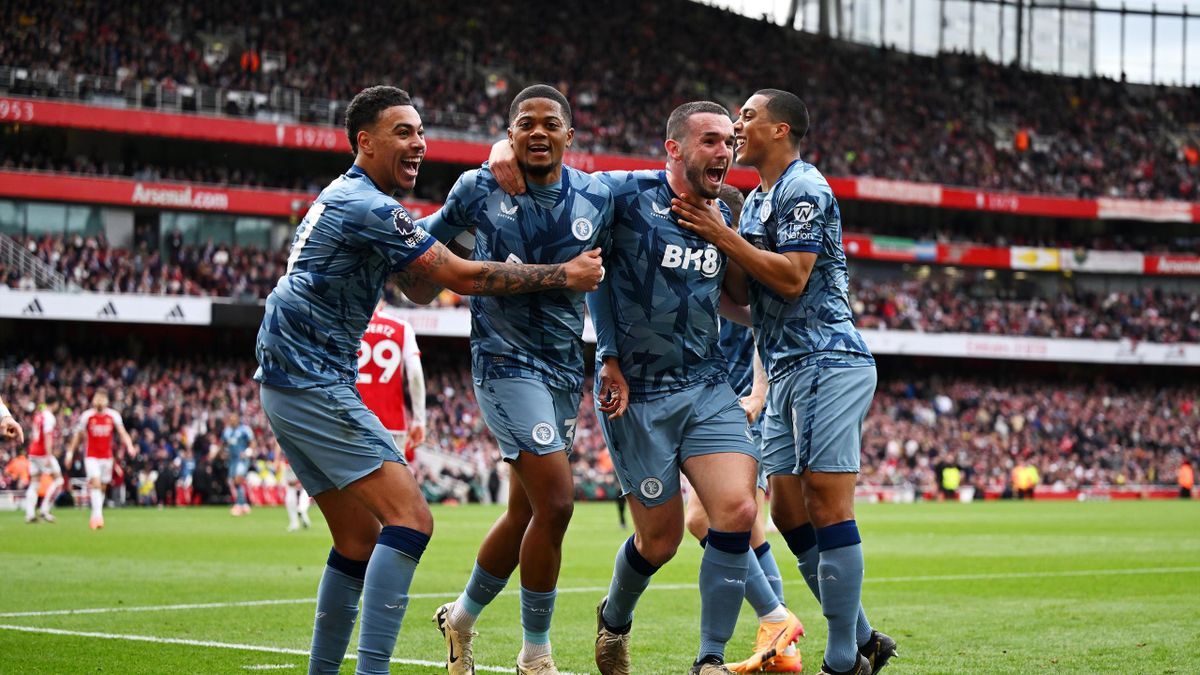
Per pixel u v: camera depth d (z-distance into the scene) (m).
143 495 29.17
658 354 5.93
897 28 76.81
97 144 39.38
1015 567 13.09
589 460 36.06
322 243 5.11
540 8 48.41
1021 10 60.47
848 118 50.88
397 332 10.30
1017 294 52.75
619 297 5.96
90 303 34.31
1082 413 48.50
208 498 29.70
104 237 37.38
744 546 5.73
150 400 32.78
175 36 40.50
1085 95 57.62
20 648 6.85
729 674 5.65
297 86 40.75
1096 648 7.05
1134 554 15.06
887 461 39.53
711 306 6.00
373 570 4.94
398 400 10.35
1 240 35.00
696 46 51.00
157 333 38.44
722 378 6.07
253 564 12.72
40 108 35.53
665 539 5.96
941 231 52.16
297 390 5.07
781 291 5.66
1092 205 50.59
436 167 44.62
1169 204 51.25
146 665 6.29
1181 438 48.56
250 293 37.78
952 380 49.38
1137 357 48.59
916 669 6.32
